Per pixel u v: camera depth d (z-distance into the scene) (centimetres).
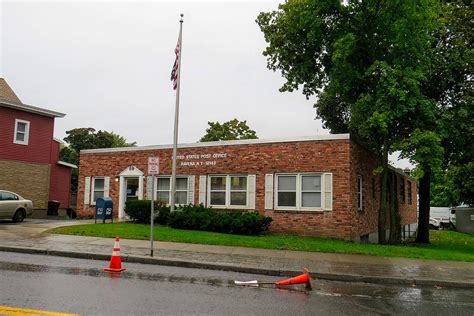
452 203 5228
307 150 1898
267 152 1983
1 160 2619
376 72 1781
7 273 916
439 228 4544
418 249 1603
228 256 1264
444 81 2059
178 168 2184
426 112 1747
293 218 1897
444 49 2092
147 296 762
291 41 2067
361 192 2002
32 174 2812
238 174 2047
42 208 2862
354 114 1914
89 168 2450
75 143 4884
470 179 3503
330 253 1420
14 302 679
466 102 2006
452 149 2094
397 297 880
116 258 1028
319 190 1875
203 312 673
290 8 1881
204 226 1823
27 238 1464
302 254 1366
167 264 1155
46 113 2894
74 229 1675
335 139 1850
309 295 855
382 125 1652
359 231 1934
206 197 2103
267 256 1297
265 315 677
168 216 1902
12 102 2669
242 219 1786
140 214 2012
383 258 1364
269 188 1959
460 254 1558
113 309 663
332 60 1802
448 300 870
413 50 1769
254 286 921
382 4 1806
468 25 2102
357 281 1061
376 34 1895
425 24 1764
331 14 1933
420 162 1700
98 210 1992
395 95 1677
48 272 951
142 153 2298
